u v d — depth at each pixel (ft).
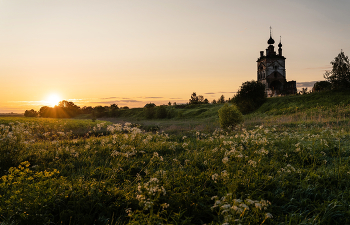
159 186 14.80
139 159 24.21
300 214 13.28
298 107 129.70
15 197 12.23
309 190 16.60
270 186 17.29
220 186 16.79
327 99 129.29
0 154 22.59
